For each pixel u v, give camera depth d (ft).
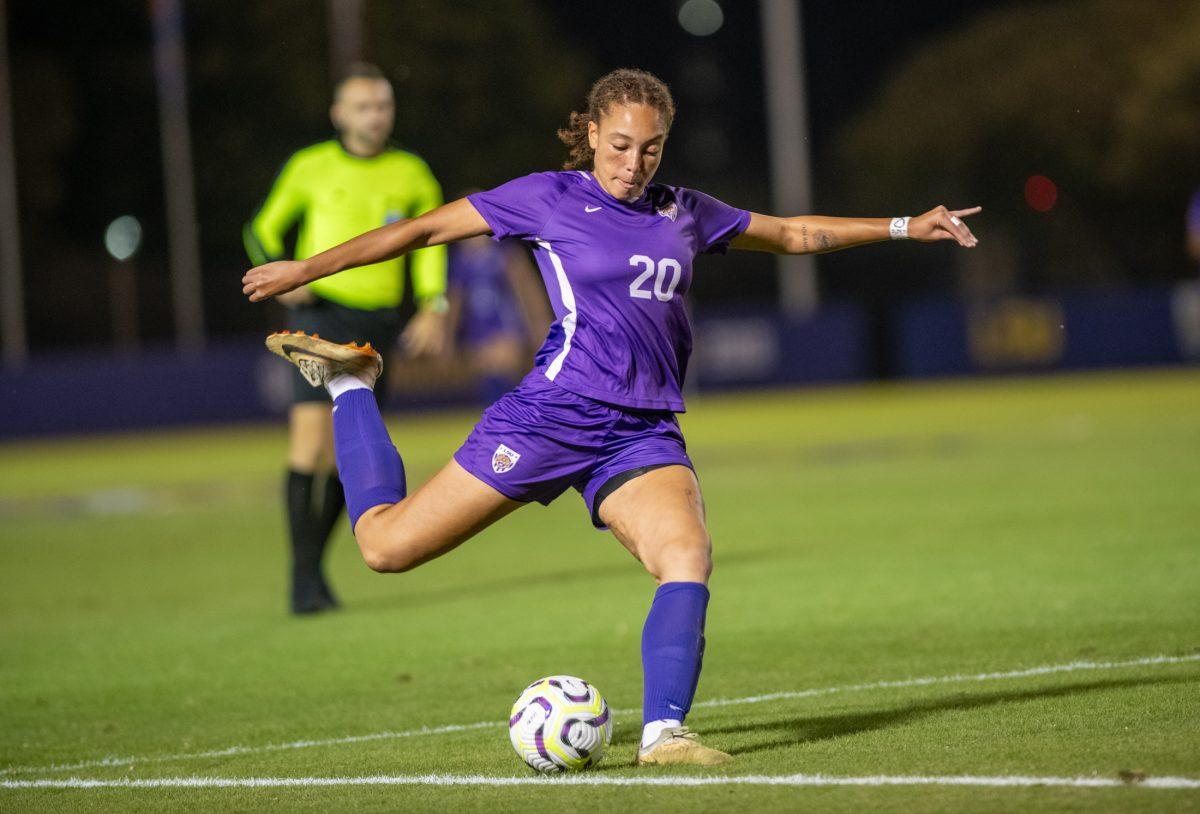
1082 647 85.92
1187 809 51.21
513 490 64.69
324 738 75.31
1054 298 402.11
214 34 499.92
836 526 153.48
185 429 378.53
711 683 83.35
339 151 119.24
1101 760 58.13
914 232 68.08
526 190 65.21
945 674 81.00
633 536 63.98
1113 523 140.56
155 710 85.66
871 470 210.38
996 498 167.84
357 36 473.26
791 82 418.72
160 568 154.10
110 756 74.38
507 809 56.54
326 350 69.10
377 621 112.88
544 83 524.93
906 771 58.13
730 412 346.13
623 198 64.95
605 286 64.44
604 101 64.03
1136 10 547.08
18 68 499.51
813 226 68.74
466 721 77.41
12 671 100.94
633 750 66.80
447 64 507.30
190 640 109.50
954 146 559.79
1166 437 229.04
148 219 516.73
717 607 109.19
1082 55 550.36
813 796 55.21
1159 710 67.10
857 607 105.50
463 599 122.21
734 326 402.72
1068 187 553.23
